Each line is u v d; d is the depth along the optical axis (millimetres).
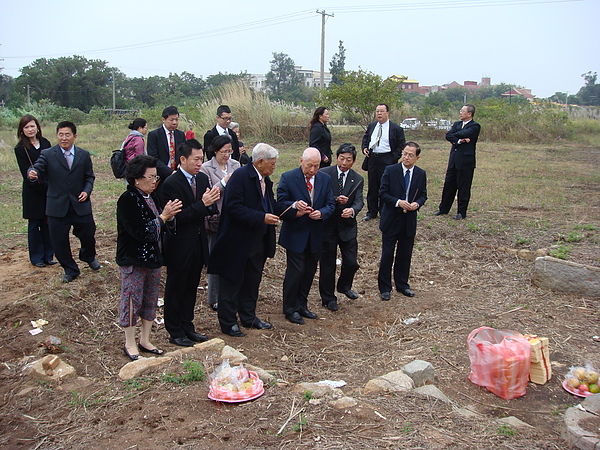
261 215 5289
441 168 15531
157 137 6906
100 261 7172
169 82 74188
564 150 21172
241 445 3268
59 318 5512
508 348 4398
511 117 25703
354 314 6402
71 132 6238
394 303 6719
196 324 5867
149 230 4574
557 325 5855
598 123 29734
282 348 5359
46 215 6504
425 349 5332
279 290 7141
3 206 10867
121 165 6641
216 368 4191
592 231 8828
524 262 7863
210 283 6199
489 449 3326
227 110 7484
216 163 6086
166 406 3756
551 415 4094
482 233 9047
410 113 28453
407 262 6902
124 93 72875
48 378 4344
